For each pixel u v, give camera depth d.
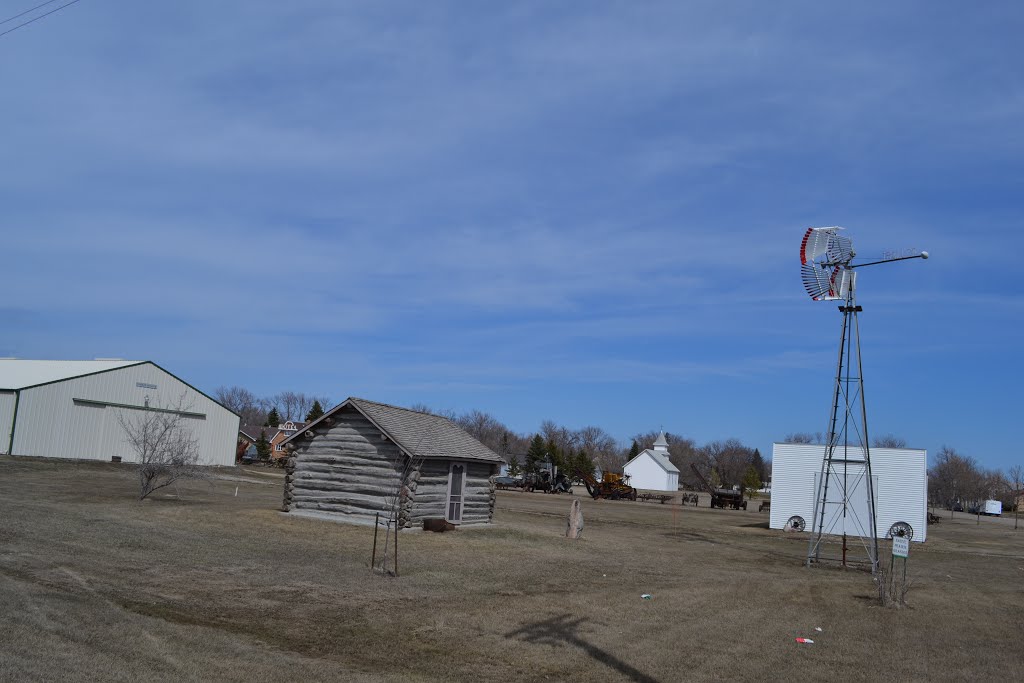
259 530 22.12
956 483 109.06
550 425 139.00
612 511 52.44
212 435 58.16
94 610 10.72
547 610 14.22
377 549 20.50
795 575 23.14
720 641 12.82
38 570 13.09
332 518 26.28
